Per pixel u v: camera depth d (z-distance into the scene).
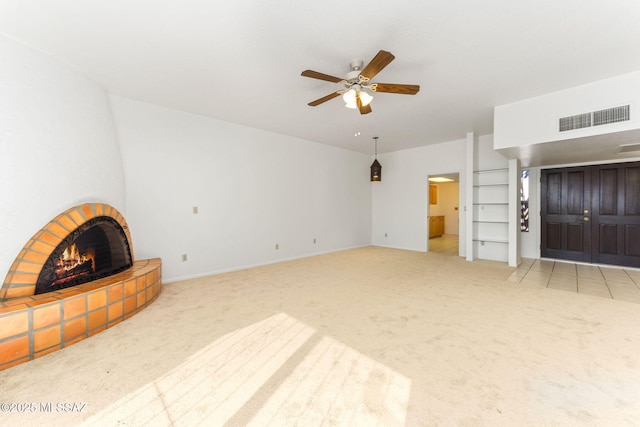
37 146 2.29
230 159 4.55
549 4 1.87
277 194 5.27
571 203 5.12
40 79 2.35
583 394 1.58
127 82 3.04
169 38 2.25
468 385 1.67
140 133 3.61
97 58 2.54
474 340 2.21
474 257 5.48
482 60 2.60
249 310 2.84
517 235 4.87
